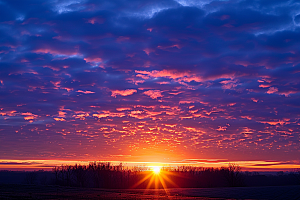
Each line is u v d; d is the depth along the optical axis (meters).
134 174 138.62
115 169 132.25
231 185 121.69
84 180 126.50
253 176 162.50
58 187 77.62
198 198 51.44
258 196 58.16
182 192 70.88
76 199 41.94
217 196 58.19
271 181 150.62
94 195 52.50
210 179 136.50
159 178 139.25
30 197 42.56
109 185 123.50
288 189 76.25
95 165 129.00
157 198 49.38
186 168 152.62
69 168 130.50
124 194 58.88
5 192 53.09
